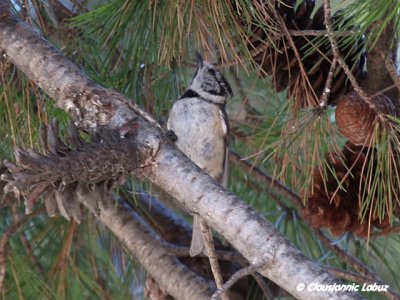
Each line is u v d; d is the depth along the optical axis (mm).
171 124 7238
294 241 7363
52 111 5820
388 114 5250
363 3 4629
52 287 7035
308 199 5812
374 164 5621
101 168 4535
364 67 5570
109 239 7574
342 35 4898
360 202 5191
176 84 6340
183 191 4730
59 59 5270
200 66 7082
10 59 5430
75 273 7039
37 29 5945
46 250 7152
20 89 5898
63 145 4523
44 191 4344
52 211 4391
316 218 5785
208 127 7164
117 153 4637
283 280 4379
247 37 5230
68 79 5145
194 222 6902
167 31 5203
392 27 5312
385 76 5594
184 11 5078
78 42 5871
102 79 5801
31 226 7191
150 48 5570
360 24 4891
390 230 5785
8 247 6992
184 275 6984
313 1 5469
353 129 5191
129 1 5332
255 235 4500
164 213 7992
